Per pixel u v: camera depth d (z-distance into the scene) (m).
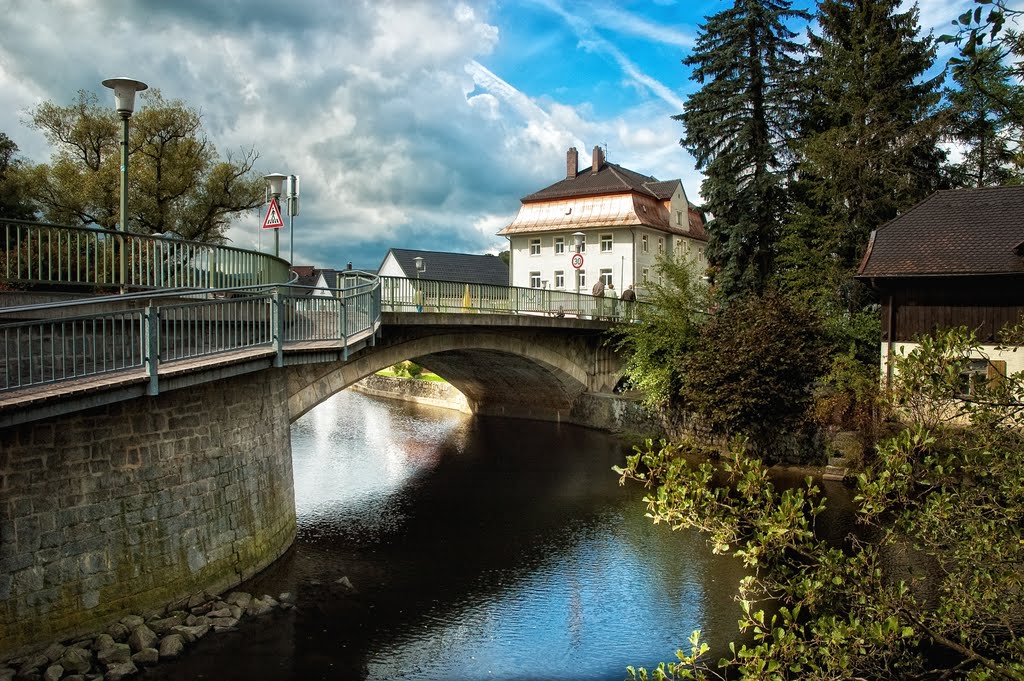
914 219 27.42
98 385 9.64
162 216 34.16
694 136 35.03
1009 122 9.00
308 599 14.05
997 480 6.07
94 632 10.94
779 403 25.12
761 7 33.12
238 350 12.52
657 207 56.81
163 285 13.90
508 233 56.91
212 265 15.03
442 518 20.42
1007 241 25.00
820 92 34.06
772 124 34.22
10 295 11.15
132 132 33.66
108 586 11.20
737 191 34.09
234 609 12.72
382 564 16.42
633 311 37.69
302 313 14.38
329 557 16.62
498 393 41.06
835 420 24.12
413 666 11.94
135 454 11.67
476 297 28.30
